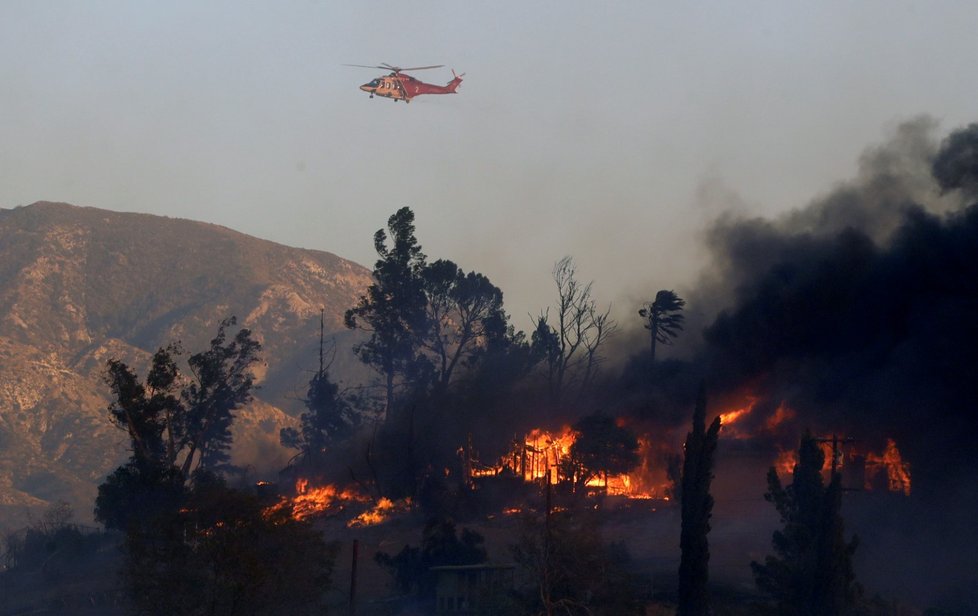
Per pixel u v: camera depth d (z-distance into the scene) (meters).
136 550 137.62
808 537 136.62
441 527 175.00
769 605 140.38
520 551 139.38
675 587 158.50
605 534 195.88
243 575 132.12
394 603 164.00
